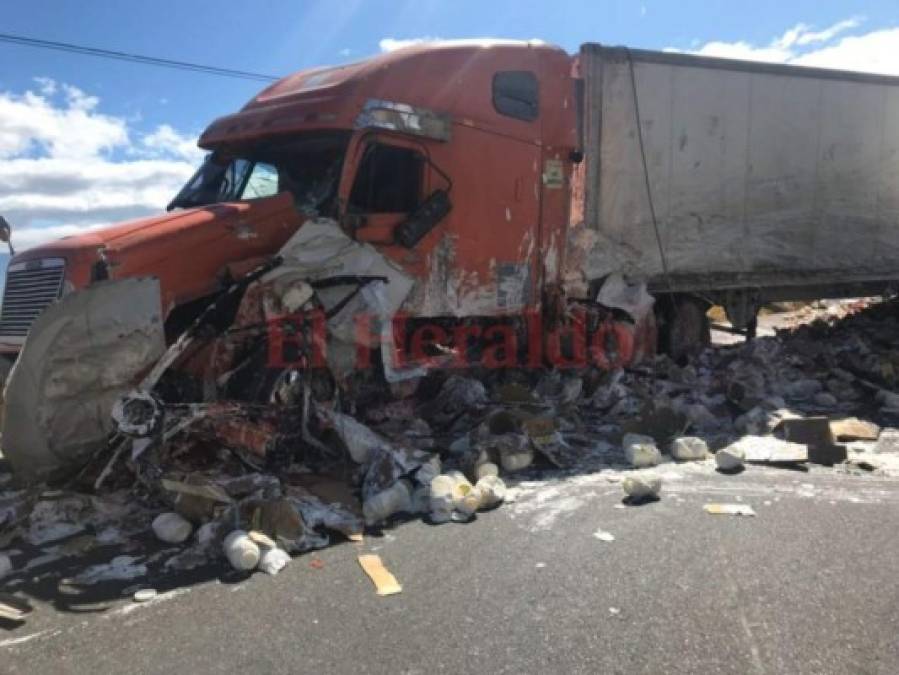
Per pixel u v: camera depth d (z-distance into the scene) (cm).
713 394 813
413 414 676
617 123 861
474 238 718
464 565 403
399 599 365
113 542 444
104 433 498
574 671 301
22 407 484
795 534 441
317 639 329
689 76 908
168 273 556
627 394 787
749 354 938
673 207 915
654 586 373
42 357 482
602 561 404
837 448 596
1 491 517
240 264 573
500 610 352
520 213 755
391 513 478
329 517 454
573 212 820
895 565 397
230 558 402
